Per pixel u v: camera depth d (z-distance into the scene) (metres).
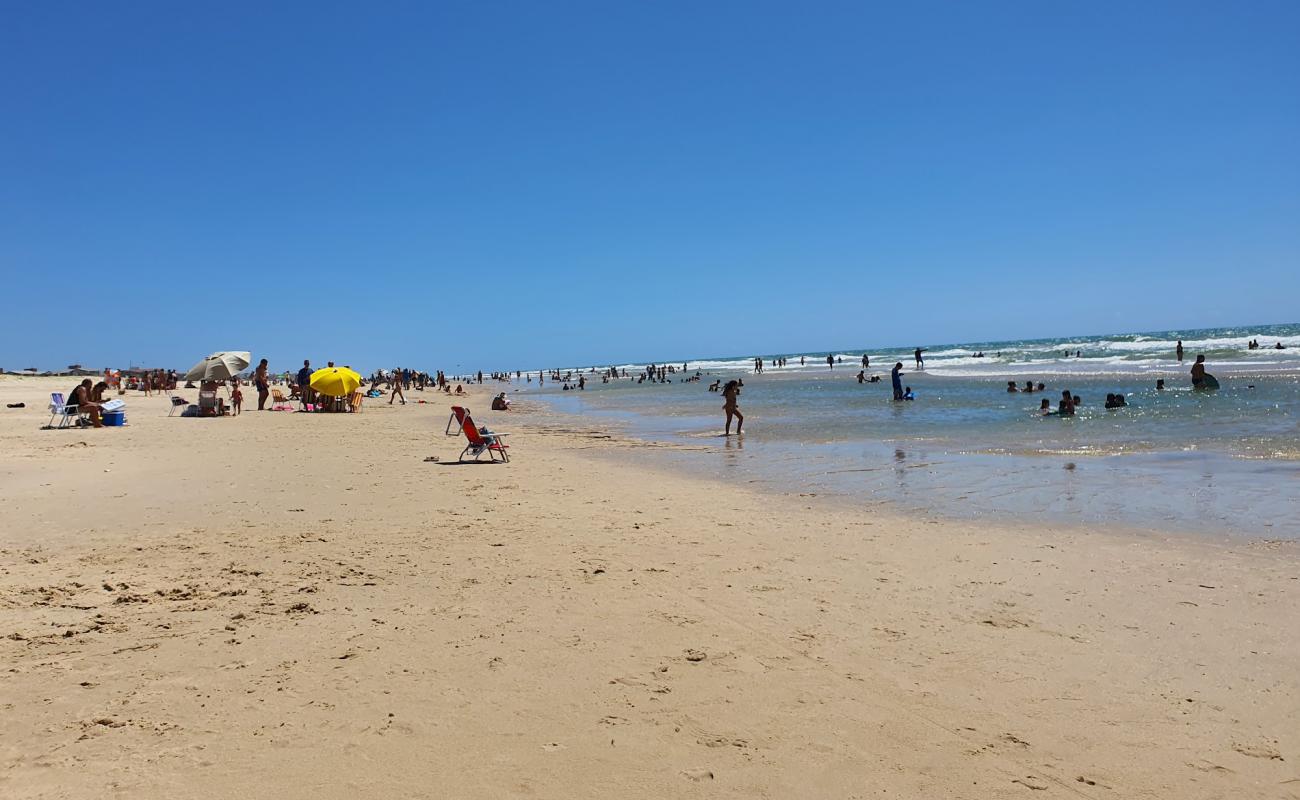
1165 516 8.91
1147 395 27.33
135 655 4.81
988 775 3.55
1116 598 6.07
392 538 8.20
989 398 29.61
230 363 28.28
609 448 17.78
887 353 134.38
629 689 4.42
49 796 3.22
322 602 5.94
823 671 4.71
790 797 3.36
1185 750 3.79
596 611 5.79
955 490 10.96
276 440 18.80
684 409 32.19
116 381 51.56
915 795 3.39
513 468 14.09
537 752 3.69
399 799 3.26
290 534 8.33
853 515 9.45
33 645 4.95
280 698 4.22
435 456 15.94
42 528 8.52
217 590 6.22
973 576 6.73
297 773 3.45
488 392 65.44
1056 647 5.09
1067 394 21.28
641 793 3.35
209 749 3.64
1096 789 3.45
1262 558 7.10
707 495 11.04
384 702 4.19
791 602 6.04
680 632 5.36
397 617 5.61
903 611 5.82
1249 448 13.88
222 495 10.73
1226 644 5.09
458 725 3.95
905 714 4.15
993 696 4.38
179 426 22.84
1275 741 3.86
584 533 8.49
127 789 3.28
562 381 92.44
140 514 9.34
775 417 25.62
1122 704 4.27
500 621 5.55
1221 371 41.09
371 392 47.94
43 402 34.75
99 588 6.22
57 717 3.95
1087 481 11.30
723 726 4.00
